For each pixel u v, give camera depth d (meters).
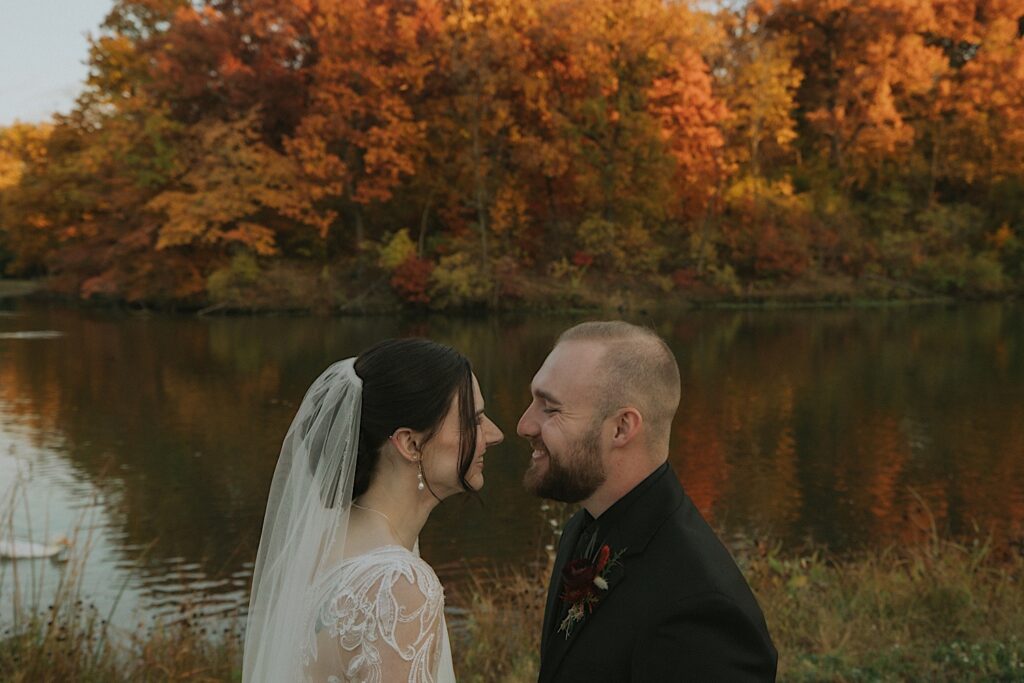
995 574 5.98
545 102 33.88
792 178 40.66
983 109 40.88
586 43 33.41
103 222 35.97
